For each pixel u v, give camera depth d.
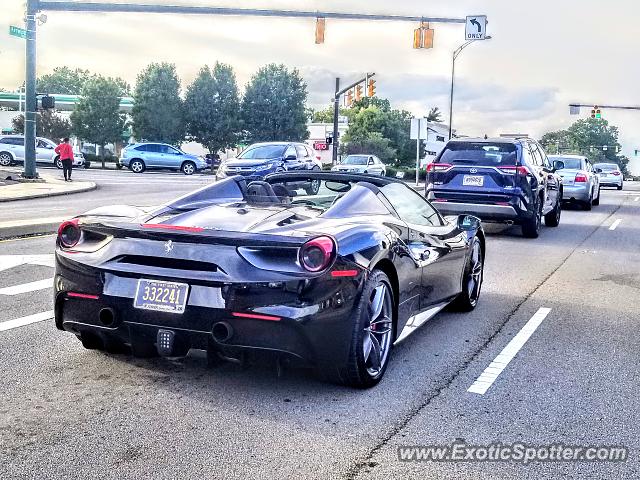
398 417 3.80
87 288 4.07
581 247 11.85
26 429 3.48
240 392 4.10
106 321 4.04
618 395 4.28
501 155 12.43
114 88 53.66
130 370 4.43
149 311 3.90
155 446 3.32
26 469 3.04
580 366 4.88
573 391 4.34
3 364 4.48
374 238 4.23
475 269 6.64
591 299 7.38
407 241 4.80
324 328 3.81
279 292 3.74
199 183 27.72
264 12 23.11
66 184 23.73
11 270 7.74
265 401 3.97
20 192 19.56
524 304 7.04
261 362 3.89
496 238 12.83
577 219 17.50
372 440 3.48
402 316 4.79
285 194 5.27
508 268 9.38
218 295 3.79
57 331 5.30
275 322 3.72
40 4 23.03
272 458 3.23
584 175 20.06
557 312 6.68
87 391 4.04
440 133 92.12
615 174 38.41
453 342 5.45
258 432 3.53
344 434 3.54
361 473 3.11
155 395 4.01
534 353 5.20
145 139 54.00
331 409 3.88
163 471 3.05
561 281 8.46
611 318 6.47
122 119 55.56
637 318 6.50
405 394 4.18
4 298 6.39
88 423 3.58
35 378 4.24
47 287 6.91
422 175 51.78
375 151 67.50
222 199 4.93
